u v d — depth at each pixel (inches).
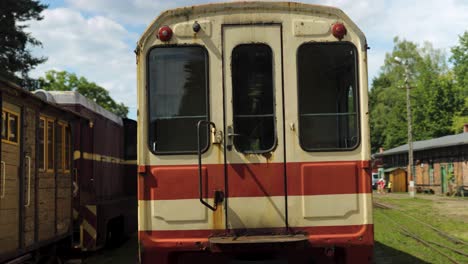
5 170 249.1
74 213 429.4
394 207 1106.1
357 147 239.5
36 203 289.1
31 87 1307.8
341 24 242.2
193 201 235.1
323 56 242.4
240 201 235.5
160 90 239.9
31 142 285.3
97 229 441.7
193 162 236.8
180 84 239.9
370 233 235.9
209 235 234.2
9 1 1191.6
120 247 537.3
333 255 239.5
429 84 2591.0
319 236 235.3
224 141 237.5
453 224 749.9
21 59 1272.1
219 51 240.5
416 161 1991.9
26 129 277.4
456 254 469.4
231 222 234.5
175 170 236.1
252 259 241.8
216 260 242.4
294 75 240.7
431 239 577.0
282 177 236.8
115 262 444.1
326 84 241.4
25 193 273.7
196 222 234.5
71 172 365.4
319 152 238.1
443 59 2915.8
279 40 241.6
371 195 237.9
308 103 240.7
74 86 2471.7
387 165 2527.1
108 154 506.6
